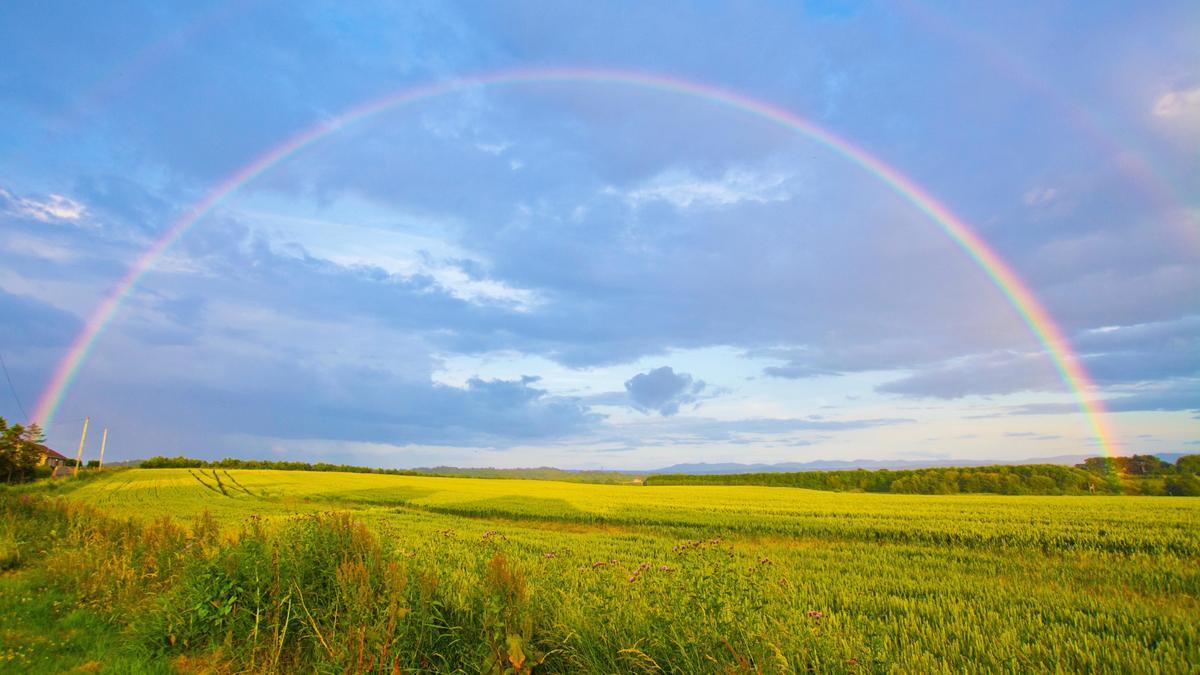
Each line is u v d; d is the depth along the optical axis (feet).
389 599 22.71
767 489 258.98
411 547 46.29
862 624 30.35
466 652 21.48
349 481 257.14
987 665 24.82
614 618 21.21
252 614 26.48
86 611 31.86
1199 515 97.60
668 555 56.39
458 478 319.27
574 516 112.27
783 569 48.06
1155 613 33.22
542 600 23.56
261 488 206.28
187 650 26.55
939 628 30.25
